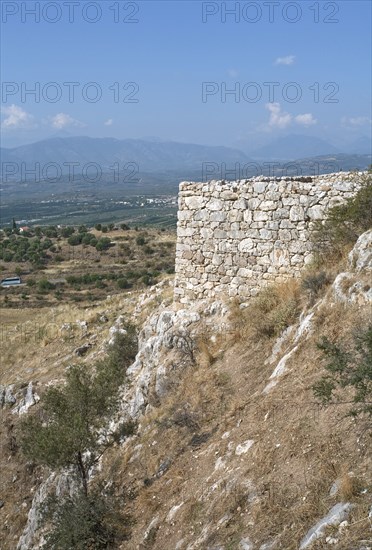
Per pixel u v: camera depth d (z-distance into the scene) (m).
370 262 10.67
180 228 16.44
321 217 13.67
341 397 8.05
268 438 8.48
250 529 6.86
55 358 22.78
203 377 12.57
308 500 6.67
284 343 11.49
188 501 8.60
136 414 14.16
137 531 9.15
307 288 12.34
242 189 15.08
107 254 83.38
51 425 11.29
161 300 21.58
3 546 14.30
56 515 10.91
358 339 8.45
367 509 5.90
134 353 18.39
